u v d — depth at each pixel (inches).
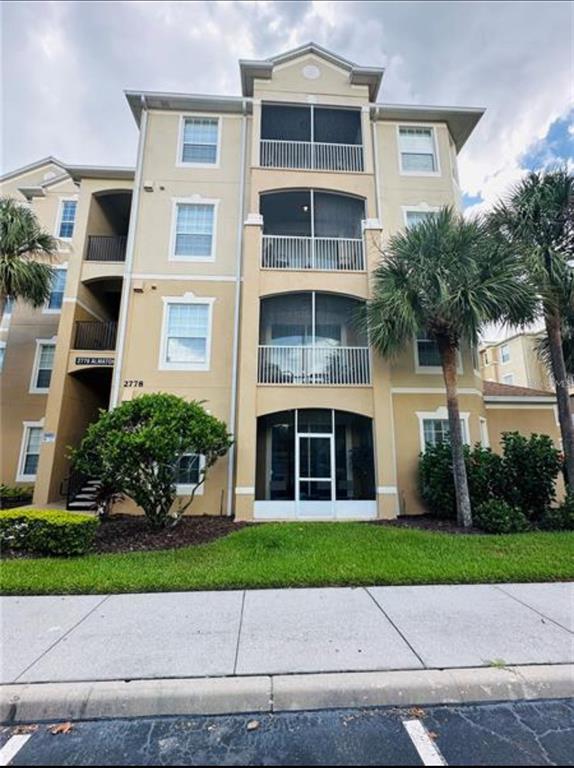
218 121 518.9
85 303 543.2
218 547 269.7
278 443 441.7
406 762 97.0
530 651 139.0
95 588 197.6
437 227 367.2
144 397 351.3
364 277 445.7
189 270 474.3
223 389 448.1
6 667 130.2
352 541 283.4
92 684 121.3
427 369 463.8
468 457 390.9
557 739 105.0
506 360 1101.7
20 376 573.6
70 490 456.8
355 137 550.6
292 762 97.3
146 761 98.4
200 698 117.8
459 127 543.5
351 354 443.2
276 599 187.3
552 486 368.2
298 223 547.5
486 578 209.8
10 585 197.2
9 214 460.4
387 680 123.6
